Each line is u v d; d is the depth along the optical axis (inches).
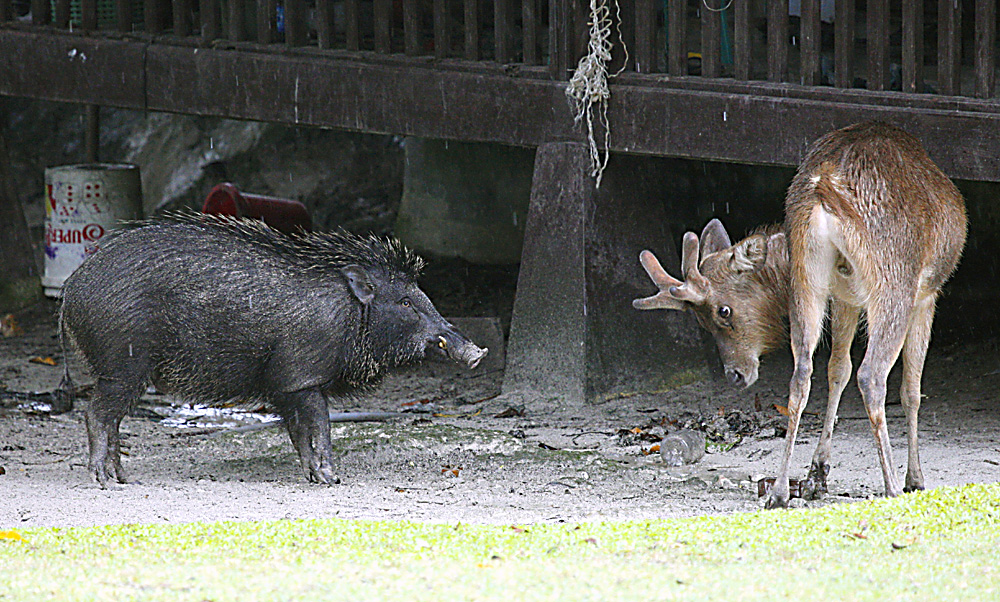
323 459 459.5
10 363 722.8
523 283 616.1
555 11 589.6
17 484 439.8
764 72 666.8
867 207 366.3
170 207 1029.8
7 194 856.3
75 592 252.4
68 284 454.6
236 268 450.9
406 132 632.4
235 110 673.6
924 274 385.1
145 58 694.5
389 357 469.4
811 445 514.6
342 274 458.9
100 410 450.3
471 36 615.2
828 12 716.7
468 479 470.3
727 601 247.8
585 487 453.7
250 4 853.8
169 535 315.3
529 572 271.3
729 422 562.6
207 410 632.4
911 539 304.8
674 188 792.3
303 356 452.8
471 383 674.8
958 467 456.1
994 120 475.2
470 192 904.9
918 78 505.4
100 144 1096.2
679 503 418.6
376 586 258.2
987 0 479.5
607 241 609.0
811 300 371.6
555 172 600.4
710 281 421.4
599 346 601.3
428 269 887.7
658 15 733.3
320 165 1031.6
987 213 703.7
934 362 650.8
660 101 564.7
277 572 272.2
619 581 263.0
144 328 445.4
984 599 249.4
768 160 536.1
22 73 733.9
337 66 642.8
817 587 258.2
